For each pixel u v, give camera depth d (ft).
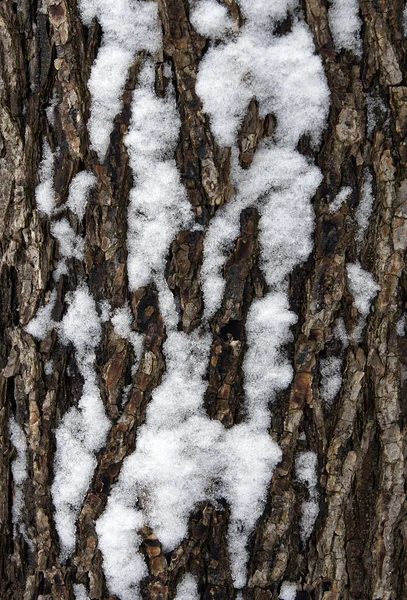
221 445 4.15
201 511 4.17
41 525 4.21
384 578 4.22
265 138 4.09
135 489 4.16
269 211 4.10
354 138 4.08
